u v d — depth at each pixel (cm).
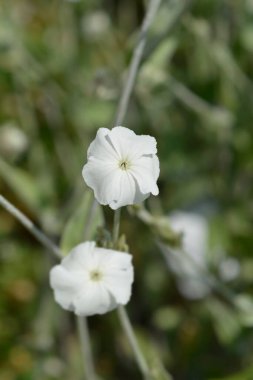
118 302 34
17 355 54
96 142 33
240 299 47
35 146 59
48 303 56
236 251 56
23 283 58
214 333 56
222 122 59
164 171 60
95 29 61
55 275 34
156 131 61
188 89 60
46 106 61
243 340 53
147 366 40
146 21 43
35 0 69
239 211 59
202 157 61
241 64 61
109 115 56
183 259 53
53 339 56
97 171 33
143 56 48
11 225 60
